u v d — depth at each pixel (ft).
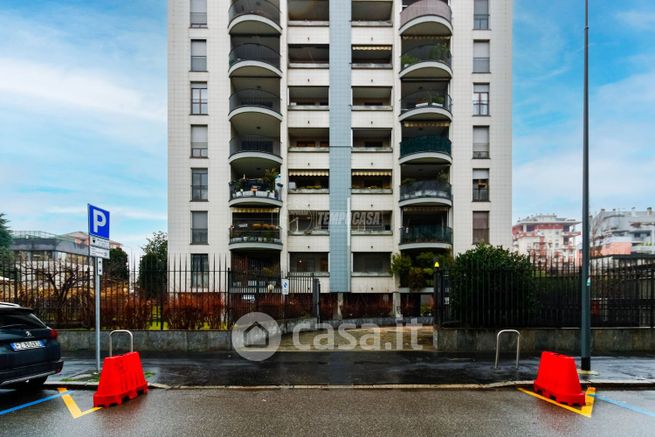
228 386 23.35
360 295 81.51
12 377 19.86
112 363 20.59
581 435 16.46
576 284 35.55
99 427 17.29
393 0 86.58
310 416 18.58
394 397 21.57
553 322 35.09
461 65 84.07
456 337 33.96
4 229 151.94
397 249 81.61
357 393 22.27
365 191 83.71
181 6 83.41
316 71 85.51
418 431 16.78
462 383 23.85
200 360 29.84
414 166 84.23
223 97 82.84
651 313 35.88
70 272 38.91
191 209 80.84
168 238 80.33
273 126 86.28
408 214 84.69
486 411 19.31
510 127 83.10
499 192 82.02
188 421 17.94
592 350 34.14
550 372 21.83
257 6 84.28
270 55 84.89
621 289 36.27
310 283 66.23
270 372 26.35
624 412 19.31
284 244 80.89
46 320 37.17
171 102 82.33
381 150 84.69
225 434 16.49
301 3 88.43
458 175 82.58
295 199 83.35
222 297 37.01
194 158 81.71
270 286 45.14
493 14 84.43
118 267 45.16
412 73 83.25
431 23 82.12
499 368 27.45
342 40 85.97
